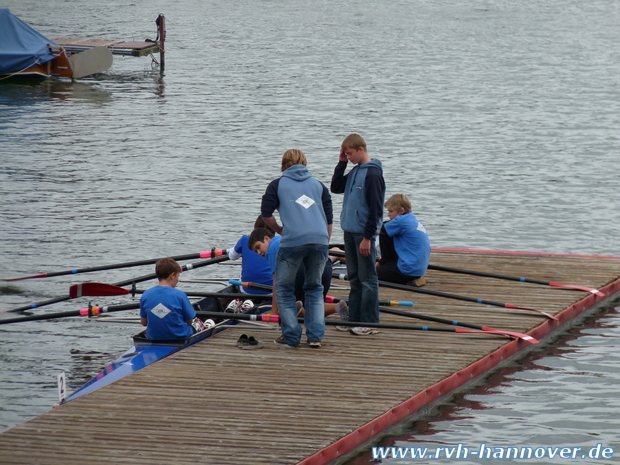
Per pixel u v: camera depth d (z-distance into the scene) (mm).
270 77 69125
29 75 67688
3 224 29078
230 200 33250
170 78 68938
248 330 17516
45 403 15586
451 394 15242
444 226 29922
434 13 120562
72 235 27969
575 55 82125
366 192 15773
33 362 17609
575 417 14617
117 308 17625
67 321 20141
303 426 12859
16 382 16531
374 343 16766
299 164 15555
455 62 77625
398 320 18547
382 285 19812
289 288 15977
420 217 31047
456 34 97938
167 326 16188
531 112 54531
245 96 60781
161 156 41562
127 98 59781
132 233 28375
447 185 35844
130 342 18891
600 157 41531
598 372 16609
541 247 27641
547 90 63344
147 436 12461
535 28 104125
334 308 17891
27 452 11945
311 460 11844
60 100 58375
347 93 61969
